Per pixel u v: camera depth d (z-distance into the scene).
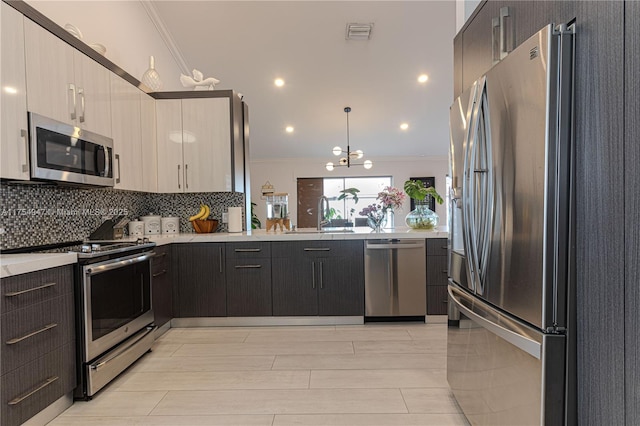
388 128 7.65
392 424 1.71
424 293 3.22
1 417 1.47
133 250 2.40
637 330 0.87
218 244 3.23
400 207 3.64
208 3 4.23
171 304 3.20
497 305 1.36
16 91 1.90
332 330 3.08
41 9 2.50
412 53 5.30
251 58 5.29
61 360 1.81
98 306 2.04
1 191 2.15
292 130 7.67
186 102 3.55
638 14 0.86
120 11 3.50
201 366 2.38
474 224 1.51
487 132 1.42
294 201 9.40
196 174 3.56
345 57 5.36
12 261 1.59
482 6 1.70
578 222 1.08
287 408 1.85
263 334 3.01
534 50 1.14
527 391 1.18
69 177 2.26
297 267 3.22
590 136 1.02
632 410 0.89
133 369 2.35
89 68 2.54
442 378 2.17
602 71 0.98
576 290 1.09
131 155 3.10
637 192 0.87
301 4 4.32
